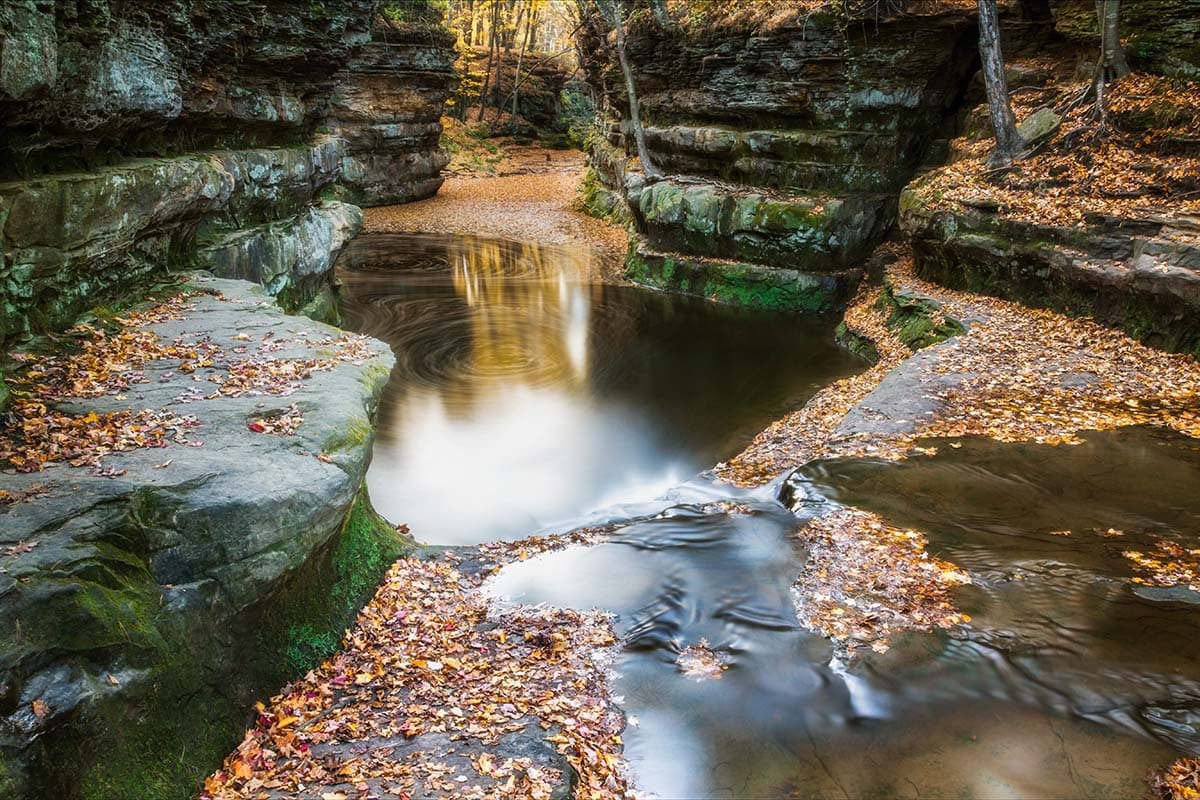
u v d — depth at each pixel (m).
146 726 4.77
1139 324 13.92
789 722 5.89
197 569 5.42
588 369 18.00
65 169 9.27
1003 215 17.02
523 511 11.53
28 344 8.07
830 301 22.72
